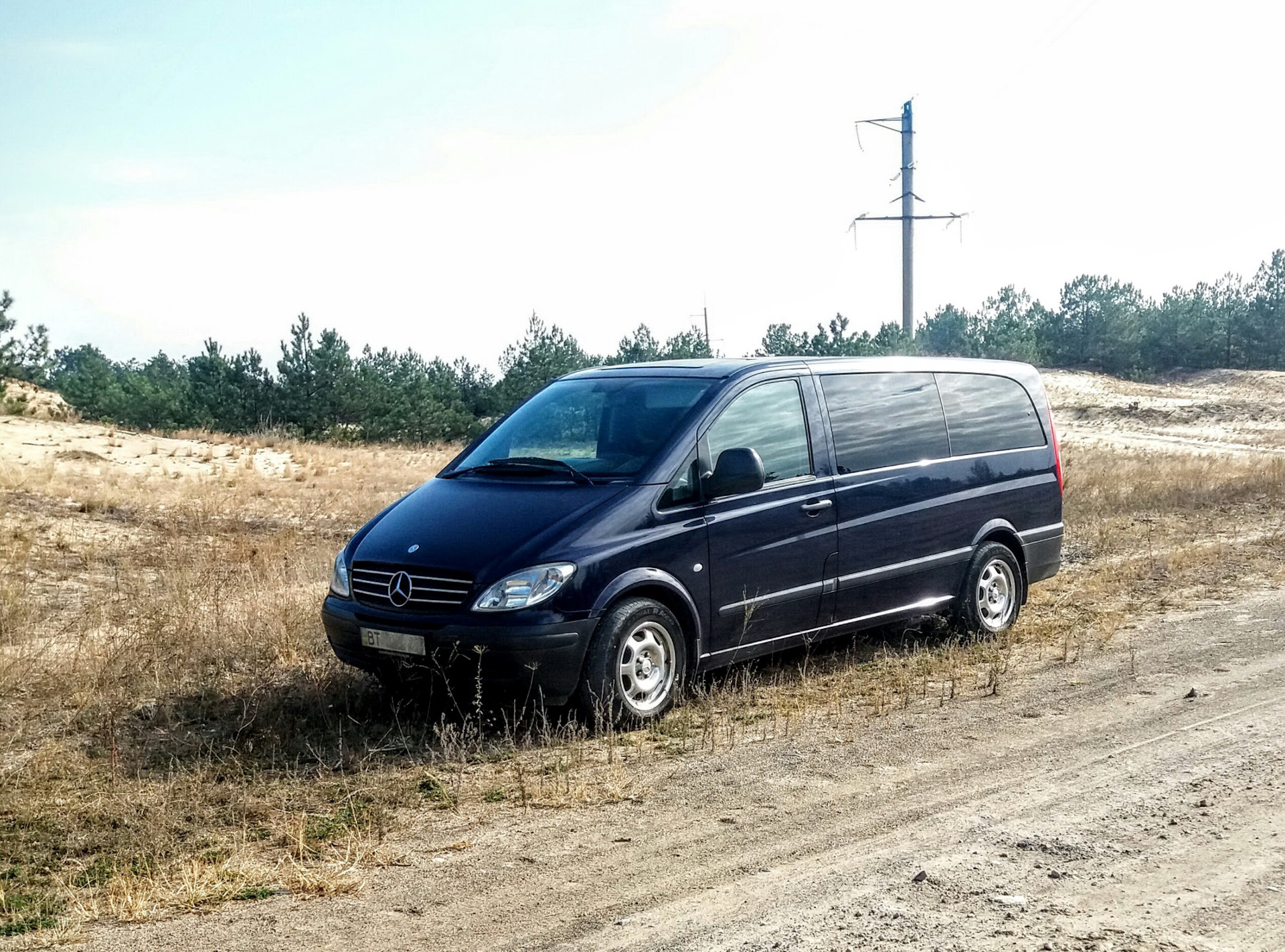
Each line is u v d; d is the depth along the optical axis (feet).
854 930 12.23
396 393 115.34
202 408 106.63
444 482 24.18
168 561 35.50
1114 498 54.49
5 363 91.50
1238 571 36.35
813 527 24.25
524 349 127.75
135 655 24.35
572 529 20.88
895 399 26.91
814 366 25.57
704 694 23.18
